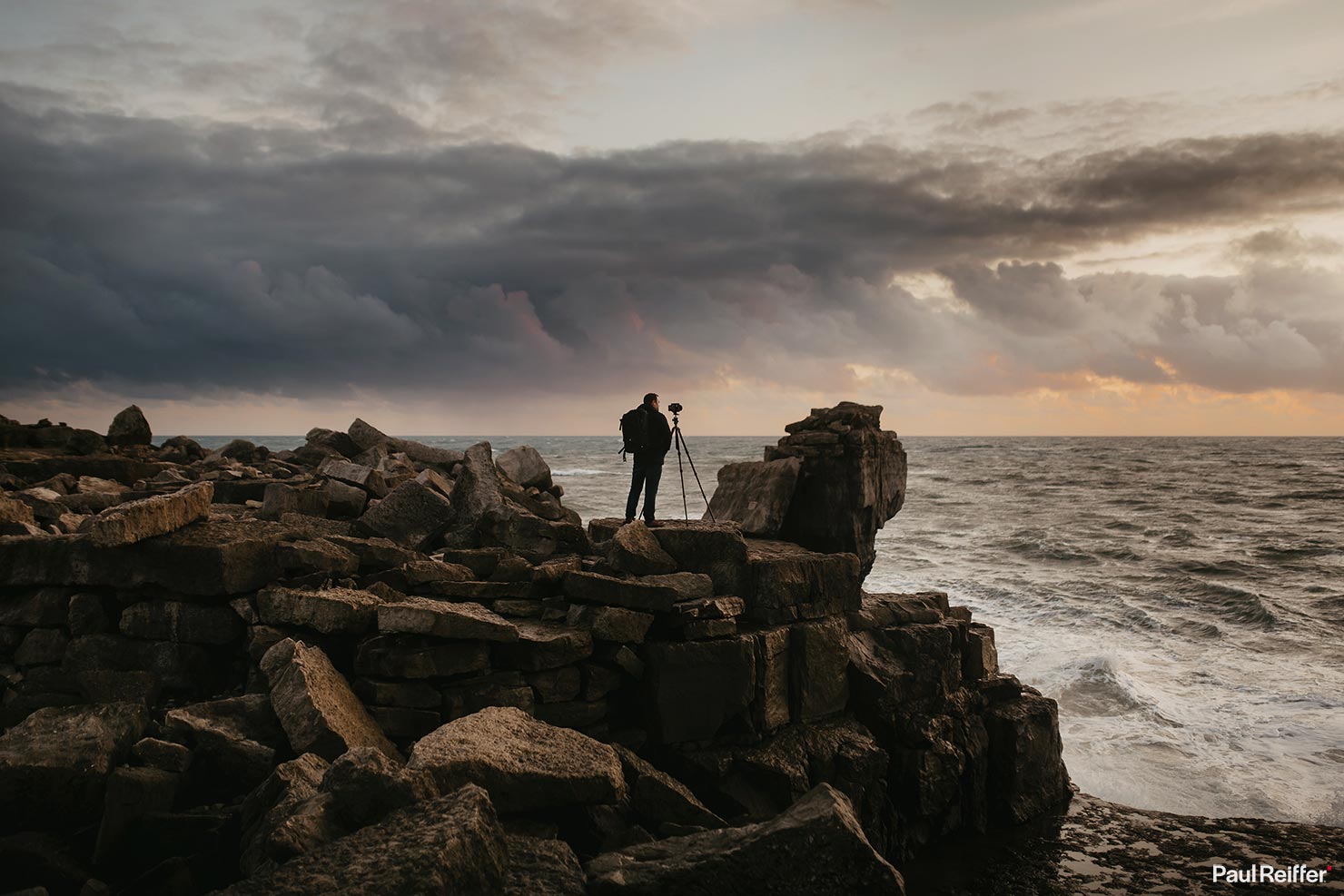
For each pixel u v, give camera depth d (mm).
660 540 9672
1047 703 10523
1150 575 25766
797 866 5047
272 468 17609
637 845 5484
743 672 8586
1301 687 15383
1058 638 18297
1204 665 16812
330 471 12602
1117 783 11477
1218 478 71438
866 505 11812
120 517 7680
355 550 9258
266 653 7359
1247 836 9461
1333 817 10492
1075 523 39469
